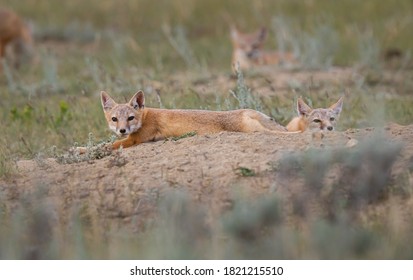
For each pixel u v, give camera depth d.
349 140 12.31
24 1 32.75
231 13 31.30
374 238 9.88
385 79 21.20
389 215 10.55
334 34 25.11
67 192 11.96
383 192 11.20
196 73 21.25
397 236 10.08
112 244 10.49
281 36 26.00
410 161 11.70
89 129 15.88
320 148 12.12
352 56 24.08
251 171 11.71
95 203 11.64
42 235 10.75
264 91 18.72
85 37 29.11
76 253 10.10
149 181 11.91
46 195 11.95
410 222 10.59
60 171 12.65
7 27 24.67
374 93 18.81
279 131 13.54
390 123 14.02
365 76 20.81
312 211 10.97
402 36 27.03
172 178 11.88
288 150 12.18
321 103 17.09
